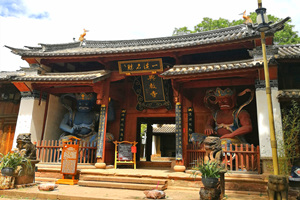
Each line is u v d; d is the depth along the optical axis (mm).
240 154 9156
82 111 14211
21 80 12195
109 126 15109
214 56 13469
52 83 12445
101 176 10000
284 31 23984
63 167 10141
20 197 7762
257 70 9578
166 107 14203
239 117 11055
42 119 13367
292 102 9469
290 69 11602
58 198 7582
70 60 13227
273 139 6168
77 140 10477
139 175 9758
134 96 15164
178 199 7273
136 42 15906
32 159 9414
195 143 11336
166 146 31453
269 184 5988
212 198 6602
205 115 13297
